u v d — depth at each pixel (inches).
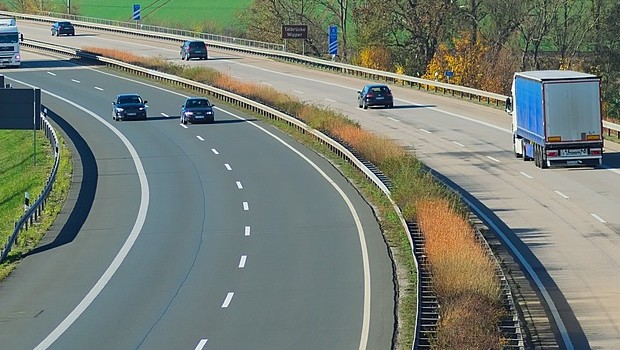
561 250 2928.2
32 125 4906.5
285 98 6151.6
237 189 4010.8
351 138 4648.1
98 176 4384.8
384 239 3110.2
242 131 5536.4
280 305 2438.5
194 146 5103.3
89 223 3489.2
